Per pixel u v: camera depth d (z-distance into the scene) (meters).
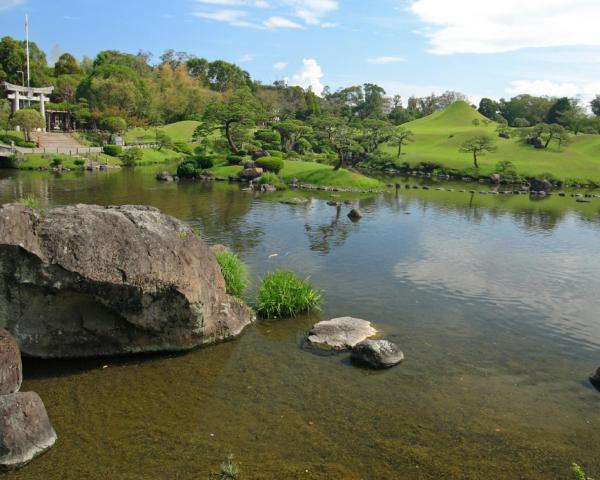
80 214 12.32
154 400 10.97
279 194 47.47
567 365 13.74
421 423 10.52
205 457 9.07
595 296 20.00
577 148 96.19
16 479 8.34
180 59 157.12
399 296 18.95
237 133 69.06
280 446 9.49
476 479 8.82
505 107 163.75
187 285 12.66
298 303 16.58
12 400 9.10
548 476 9.01
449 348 14.48
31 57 106.38
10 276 11.65
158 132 90.06
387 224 34.53
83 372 12.09
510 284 21.19
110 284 11.80
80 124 95.19
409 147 104.50
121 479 8.41
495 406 11.38
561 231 34.56
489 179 74.94
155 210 14.56
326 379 12.27
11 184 46.06
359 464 9.07
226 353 13.44
